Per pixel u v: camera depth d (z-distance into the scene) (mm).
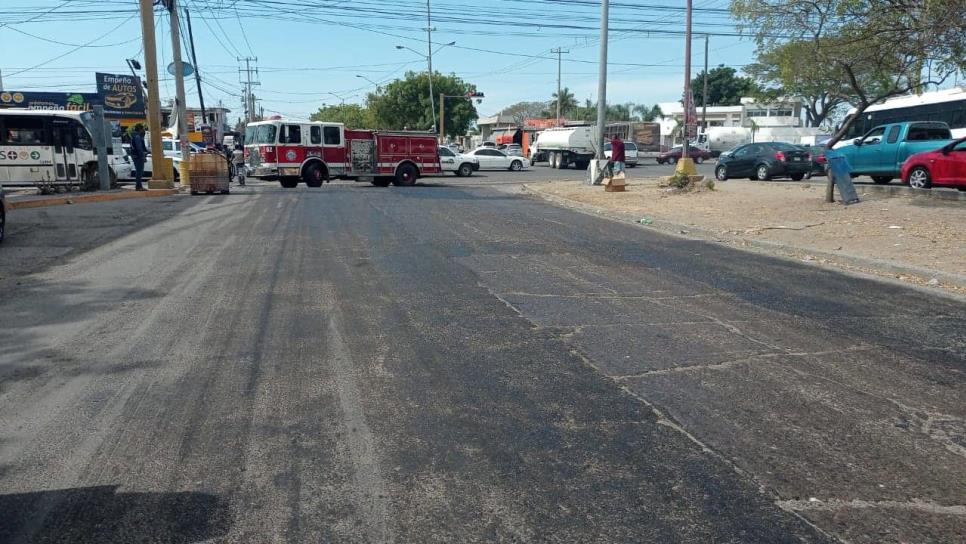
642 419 4676
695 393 5133
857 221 13602
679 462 4094
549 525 3461
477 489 3791
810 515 3555
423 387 5215
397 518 3521
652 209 17172
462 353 5988
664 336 6531
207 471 3973
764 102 53438
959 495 3752
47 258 10281
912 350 6180
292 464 4055
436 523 3480
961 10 11938
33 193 21984
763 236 12531
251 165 26156
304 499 3686
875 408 4883
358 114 83750
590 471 3986
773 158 25859
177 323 6852
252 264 9836
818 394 5133
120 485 3820
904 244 11125
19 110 21922
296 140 25781
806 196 18531
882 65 14117
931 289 8695
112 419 4645
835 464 4082
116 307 7461
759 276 9422
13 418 4660
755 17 14961
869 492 3779
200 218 15086
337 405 4879
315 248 11180
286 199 19922
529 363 5746
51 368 5590
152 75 22094
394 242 11828
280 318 7035
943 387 5289
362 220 14797
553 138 48500
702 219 14969
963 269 9258
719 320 7102
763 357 5945
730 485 3842
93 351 6008
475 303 7684
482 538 3359
